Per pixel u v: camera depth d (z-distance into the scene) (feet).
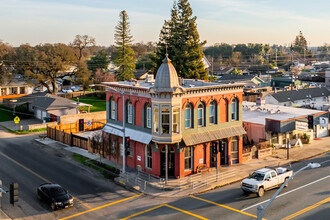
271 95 237.66
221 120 123.75
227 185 108.27
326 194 97.50
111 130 131.23
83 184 108.68
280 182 102.47
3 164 127.65
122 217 83.92
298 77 424.87
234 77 358.84
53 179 112.78
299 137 162.61
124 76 324.80
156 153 111.86
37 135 177.68
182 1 234.79
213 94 119.75
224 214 84.28
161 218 82.79
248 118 157.07
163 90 105.29
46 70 279.28
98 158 136.77
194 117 115.24
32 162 131.44
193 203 92.84
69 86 368.48
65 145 158.20
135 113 121.29
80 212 87.25
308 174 117.29
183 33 234.38
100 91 309.01
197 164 117.60
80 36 361.71
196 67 230.27
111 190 103.86
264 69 563.07
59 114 204.85
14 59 279.08
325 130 178.81
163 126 108.88
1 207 89.66
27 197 96.94
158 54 250.78
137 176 113.80
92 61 398.21
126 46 324.39
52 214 85.97
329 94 266.77
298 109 174.09
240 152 130.21
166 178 108.78
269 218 81.51
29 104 226.38
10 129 187.73
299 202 91.61
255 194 98.58
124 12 318.86
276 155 142.31
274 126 144.36
